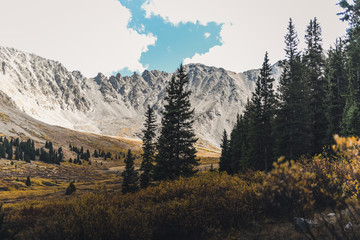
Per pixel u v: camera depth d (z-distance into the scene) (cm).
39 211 997
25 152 14112
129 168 3189
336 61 2519
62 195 5194
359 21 1451
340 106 2348
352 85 1972
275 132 2584
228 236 563
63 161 15250
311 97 2792
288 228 561
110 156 19325
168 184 1032
